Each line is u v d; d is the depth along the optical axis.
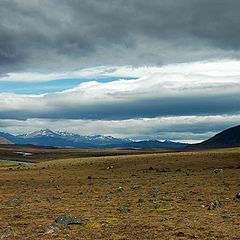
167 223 28.62
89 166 123.62
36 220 31.89
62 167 127.38
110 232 26.09
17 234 26.16
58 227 28.00
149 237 24.28
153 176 77.62
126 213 34.31
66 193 52.69
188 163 112.94
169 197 43.31
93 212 35.31
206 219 30.31
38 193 54.53
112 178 79.19
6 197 50.78
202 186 54.62
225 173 75.25
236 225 27.69
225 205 37.53
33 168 131.75
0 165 179.88
